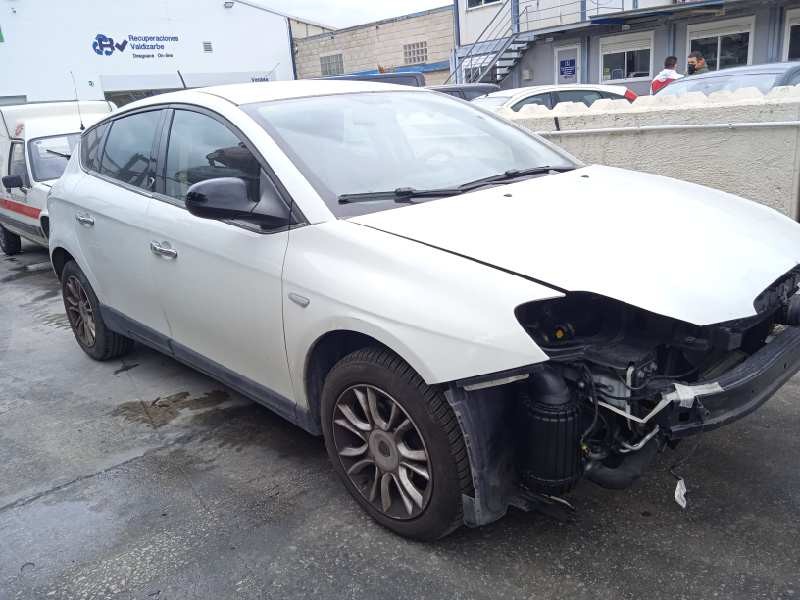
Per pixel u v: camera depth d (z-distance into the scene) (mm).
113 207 3982
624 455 2434
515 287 2283
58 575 2689
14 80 21422
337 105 3482
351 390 2729
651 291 2283
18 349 5555
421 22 25875
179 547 2805
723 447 3234
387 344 2441
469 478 2426
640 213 2785
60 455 3662
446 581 2506
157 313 3859
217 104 3395
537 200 2887
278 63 27125
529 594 2416
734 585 2391
